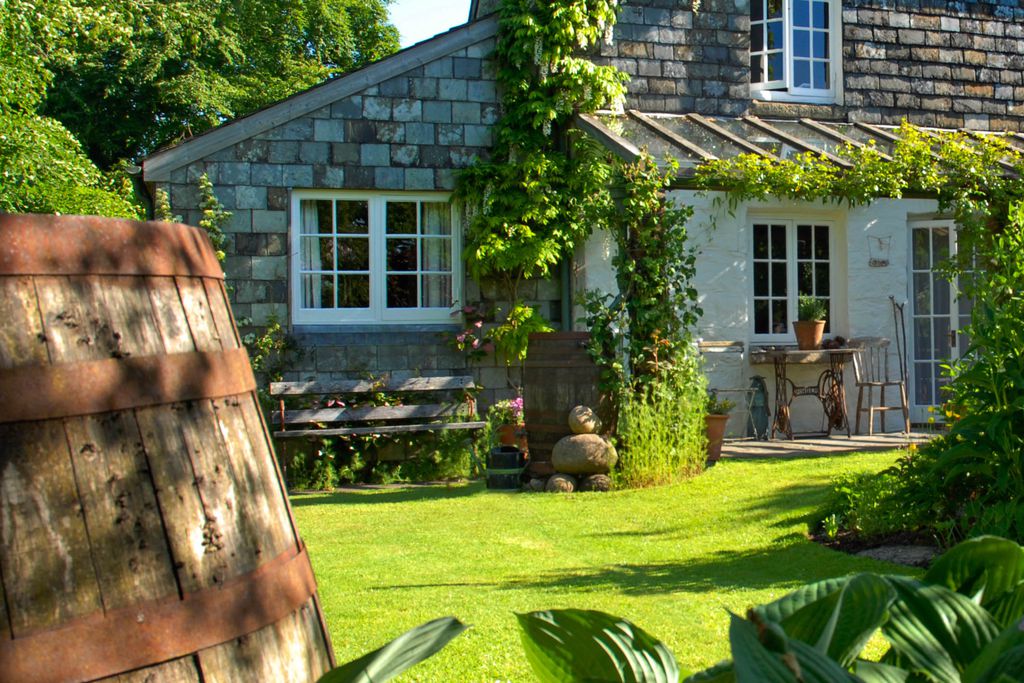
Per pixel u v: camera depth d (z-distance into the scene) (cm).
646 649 143
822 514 607
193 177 938
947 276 973
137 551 149
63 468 146
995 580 150
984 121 1202
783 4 1141
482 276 1002
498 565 525
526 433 827
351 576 505
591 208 959
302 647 171
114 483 150
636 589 455
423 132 992
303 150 963
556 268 1020
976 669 120
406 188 986
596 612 141
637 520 649
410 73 988
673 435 811
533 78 1001
